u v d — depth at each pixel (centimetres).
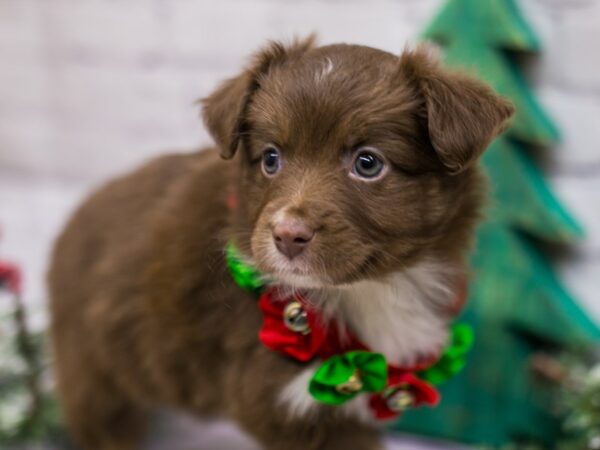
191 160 46
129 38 65
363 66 36
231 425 57
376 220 35
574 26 51
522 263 51
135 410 51
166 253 42
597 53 51
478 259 51
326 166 35
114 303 45
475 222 40
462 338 42
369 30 58
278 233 33
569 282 53
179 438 56
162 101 66
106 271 45
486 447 52
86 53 67
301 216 33
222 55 63
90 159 69
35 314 61
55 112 69
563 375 50
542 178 53
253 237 35
